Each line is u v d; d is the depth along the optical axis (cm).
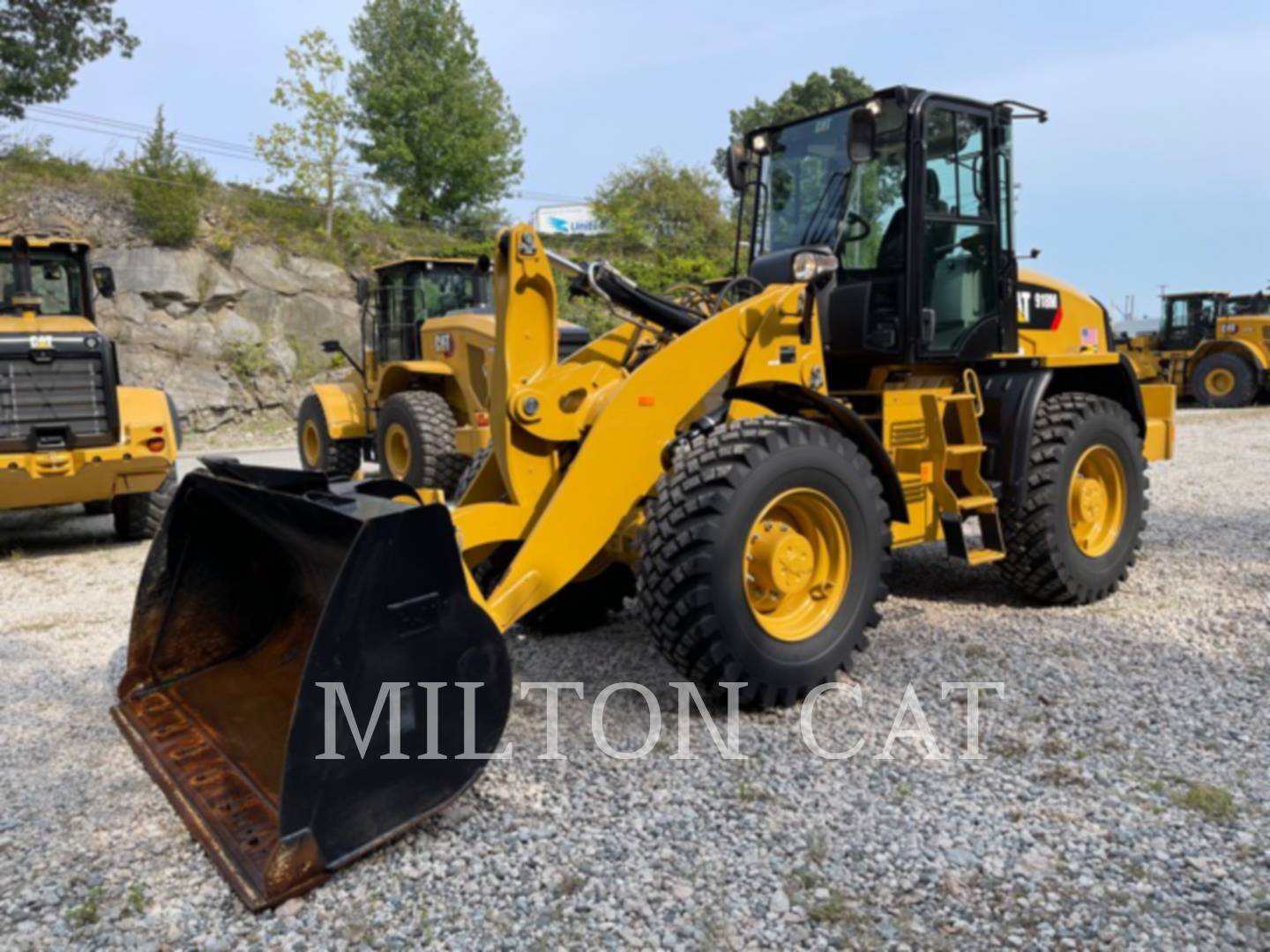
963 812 266
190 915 227
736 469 316
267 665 327
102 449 664
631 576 436
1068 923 215
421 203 2862
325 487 272
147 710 314
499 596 300
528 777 292
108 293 774
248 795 257
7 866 251
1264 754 297
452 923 221
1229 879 230
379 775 239
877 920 218
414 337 955
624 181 3109
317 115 2088
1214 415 1589
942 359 445
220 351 1759
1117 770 288
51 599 549
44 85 1958
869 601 358
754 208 486
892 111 433
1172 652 394
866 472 355
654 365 330
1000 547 440
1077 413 464
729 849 249
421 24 2864
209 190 1970
